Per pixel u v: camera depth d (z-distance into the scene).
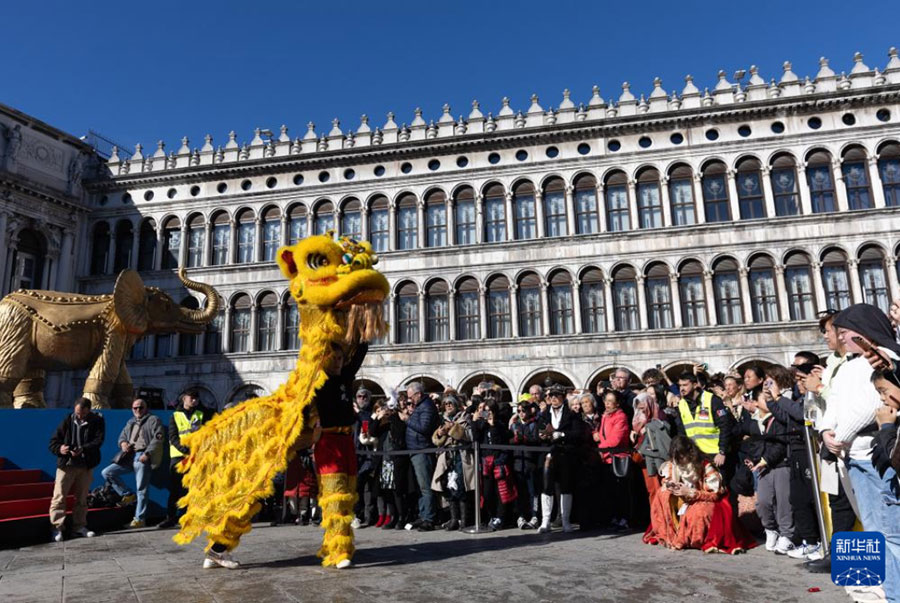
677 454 7.27
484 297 29.78
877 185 27.36
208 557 6.01
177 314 14.22
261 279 31.92
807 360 6.30
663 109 30.11
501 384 28.75
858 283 26.59
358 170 32.47
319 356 5.95
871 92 27.83
